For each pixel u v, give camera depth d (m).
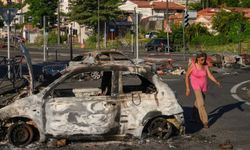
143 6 101.38
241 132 10.90
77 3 75.50
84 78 21.56
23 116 9.04
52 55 44.34
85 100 9.23
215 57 32.34
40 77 21.09
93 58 21.42
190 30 62.72
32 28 93.25
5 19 21.28
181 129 9.91
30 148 9.02
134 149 8.99
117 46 65.25
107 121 9.28
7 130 9.34
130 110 9.39
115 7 75.44
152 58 39.41
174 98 9.70
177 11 102.81
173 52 53.41
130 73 9.62
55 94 9.39
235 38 62.12
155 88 9.68
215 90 19.64
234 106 15.10
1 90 16.73
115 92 9.41
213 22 68.00
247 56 34.09
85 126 9.20
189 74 11.38
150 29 92.69
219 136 10.41
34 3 93.56
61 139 9.22
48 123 9.11
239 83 22.67
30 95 9.37
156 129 9.63
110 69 9.49
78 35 84.25
